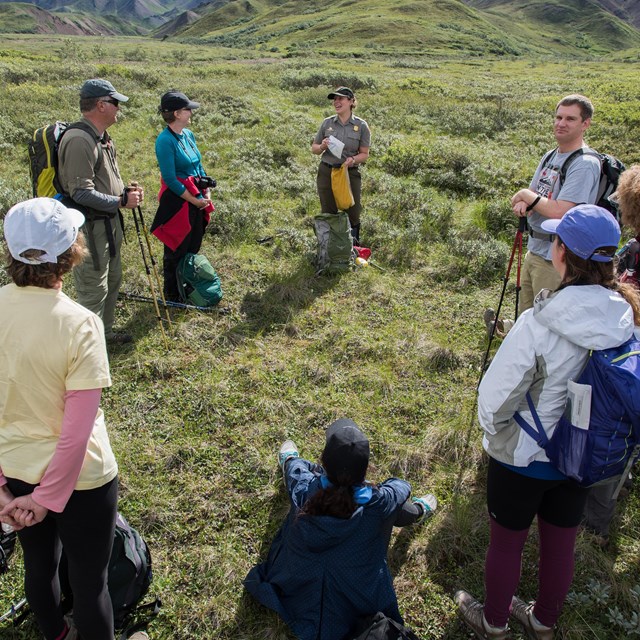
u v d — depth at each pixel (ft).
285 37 372.99
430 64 181.98
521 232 13.87
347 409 14.88
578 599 10.07
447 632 9.79
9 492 7.22
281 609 9.12
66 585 9.36
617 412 7.11
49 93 54.44
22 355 6.66
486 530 11.62
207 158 37.06
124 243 23.89
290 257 23.43
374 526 8.93
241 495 12.26
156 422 14.29
